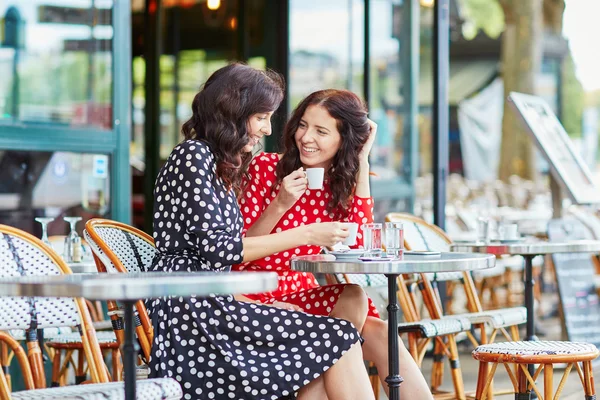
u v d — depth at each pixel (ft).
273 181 12.94
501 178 52.42
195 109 11.14
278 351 10.38
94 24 18.47
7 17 17.47
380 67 25.43
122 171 18.66
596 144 62.69
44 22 17.90
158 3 29.99
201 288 7.32
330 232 11.10
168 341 10.34
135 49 30.60
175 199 10.57
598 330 21.44
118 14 18.72
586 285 21.56
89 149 18.22
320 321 10.53
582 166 22.35
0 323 9.85
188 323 10.32
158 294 7.19
